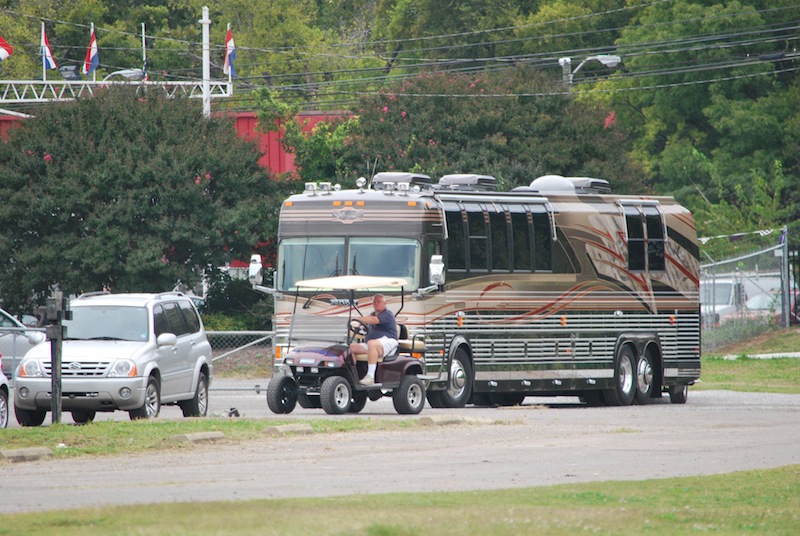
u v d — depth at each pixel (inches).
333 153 6939.0
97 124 6353.3
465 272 3850.9
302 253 3782.0
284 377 3597.4
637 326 4411.9
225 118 6697.8
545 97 7209.6
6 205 6082.7
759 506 1855.3
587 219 4274.1
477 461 2440.9
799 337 7101.4
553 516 1681.8
